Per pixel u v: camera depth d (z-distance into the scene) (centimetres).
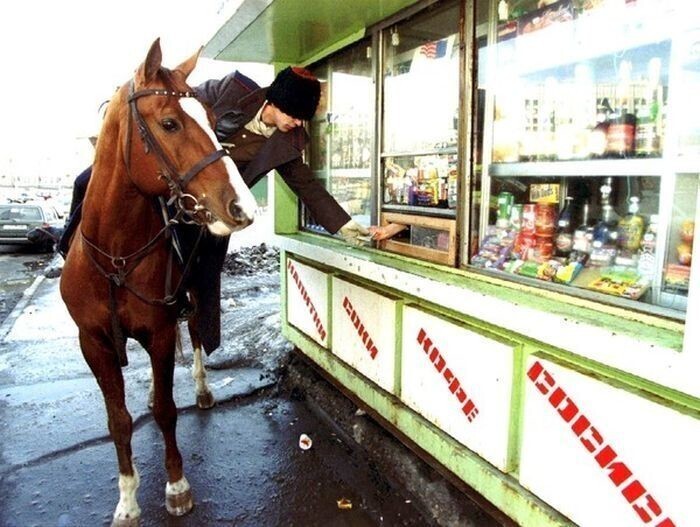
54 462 280
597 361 154
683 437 135
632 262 172
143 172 186
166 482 262
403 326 249
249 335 482
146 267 212
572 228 196
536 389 178
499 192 222
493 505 207
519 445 195
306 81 226
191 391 367
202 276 260
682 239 154
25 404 351
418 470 249
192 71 207
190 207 184
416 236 269
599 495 160
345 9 260
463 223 229
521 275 202
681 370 129
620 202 182
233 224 176
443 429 228
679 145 151
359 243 315
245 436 308
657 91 162
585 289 178
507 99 211
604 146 176
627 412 148
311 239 364
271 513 240
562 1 187
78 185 249
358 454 287
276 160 235
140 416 329
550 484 176
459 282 214
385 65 284
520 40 204
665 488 141
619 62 172
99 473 270
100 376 225
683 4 146
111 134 197
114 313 213
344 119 339
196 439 304
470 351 206
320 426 320
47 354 465
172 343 230
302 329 365
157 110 179
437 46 245
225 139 243
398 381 262
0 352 472
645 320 155
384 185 294
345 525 232
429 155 255
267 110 235
